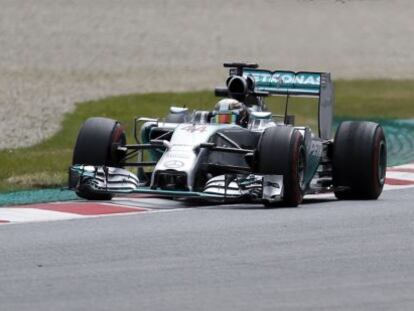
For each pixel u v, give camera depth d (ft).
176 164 142.92
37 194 164.04
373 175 157.28
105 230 125.29
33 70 456.86
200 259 108.37
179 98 372.99
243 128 153.89
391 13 491.31
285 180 143.54
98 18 601.21
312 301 91.61
